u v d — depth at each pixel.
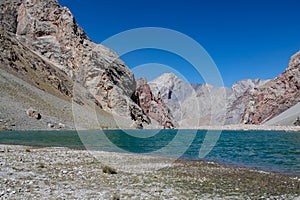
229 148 51.34
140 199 14.94
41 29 196.25
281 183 20.70
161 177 21.25
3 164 22.09
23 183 16.69
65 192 15.43
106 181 18.91
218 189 18.20
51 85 131.50
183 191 17.25
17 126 74.81
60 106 105.06
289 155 40.78
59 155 30.03
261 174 24.56
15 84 100.94
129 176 21.03
